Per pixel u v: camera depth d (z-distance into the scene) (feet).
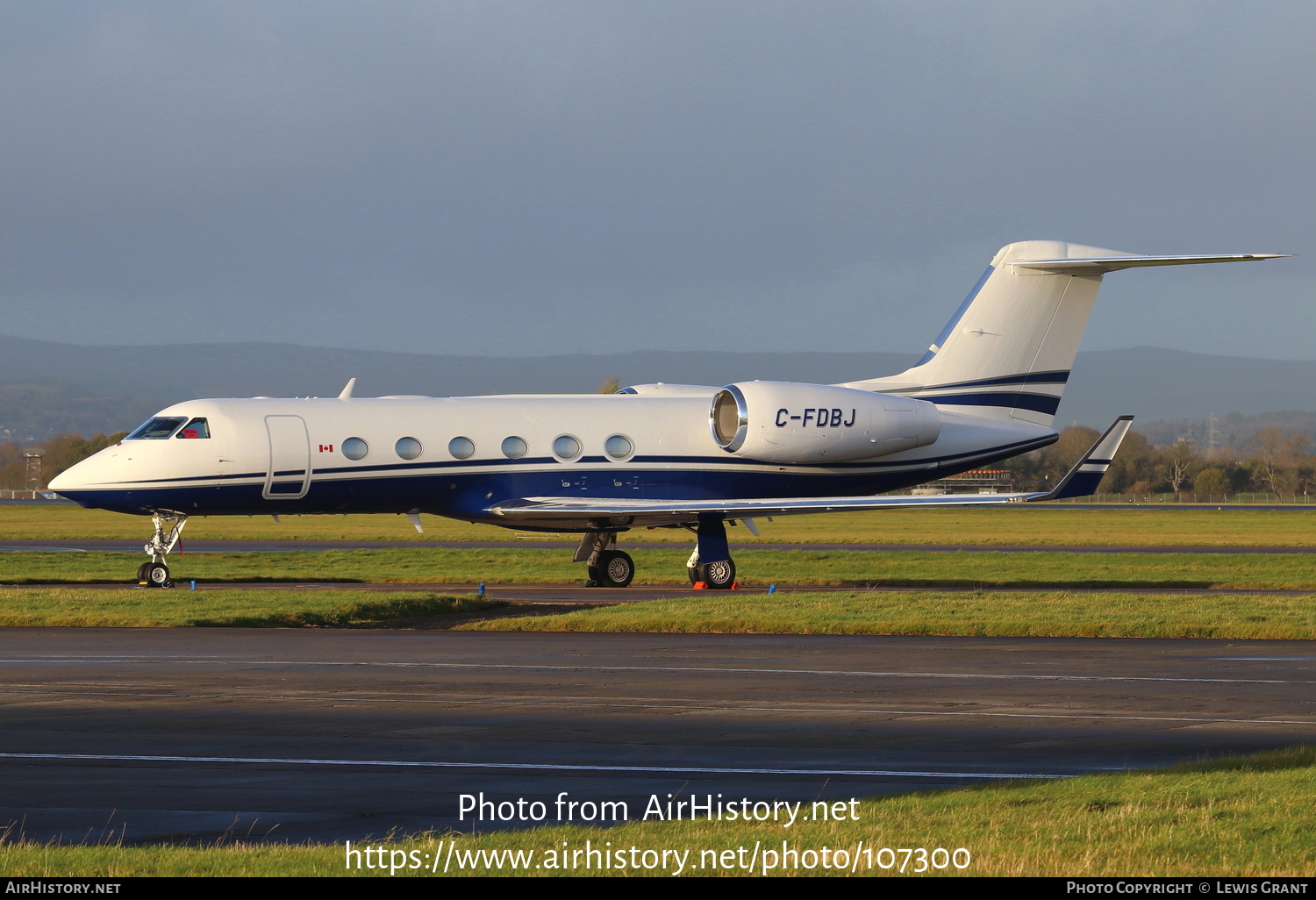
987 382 425.69
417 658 233.76
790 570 484.33
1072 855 96.17
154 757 145.89
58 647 248.32
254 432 371.97
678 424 413.18
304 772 138.31
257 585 418.31
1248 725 168.25
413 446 385.50
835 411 404.98
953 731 163.02
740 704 183.83
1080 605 306.96
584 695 191.42
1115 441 355.97
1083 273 425.69
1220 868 92.89
